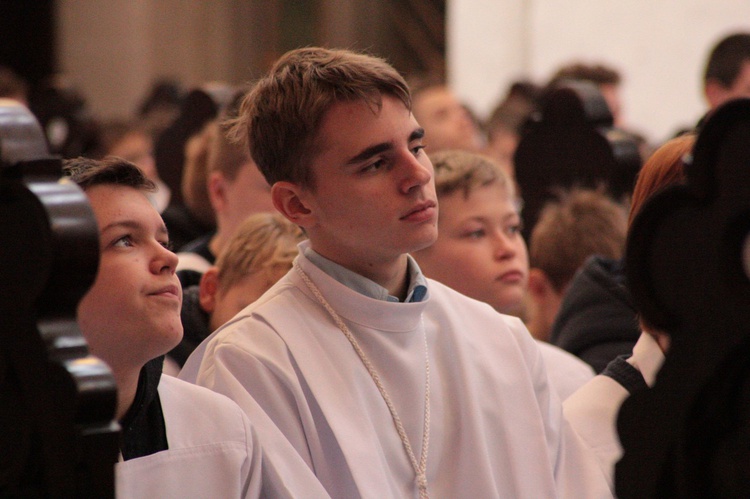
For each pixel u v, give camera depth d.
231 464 3.36
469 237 5.03
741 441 2.10
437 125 10.62
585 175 7.33
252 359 3.65
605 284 5.27
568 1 16.95
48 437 2.44
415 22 21.92
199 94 8.84
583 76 11.05
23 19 25.44
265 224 4.89
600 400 4.14
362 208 3.57
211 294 4.96
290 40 23.19
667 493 2.20
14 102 2.54
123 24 22.84
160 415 3.36
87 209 2.43
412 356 3.80
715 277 2.09
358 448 3.52
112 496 2.44
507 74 17.81
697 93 16.47
